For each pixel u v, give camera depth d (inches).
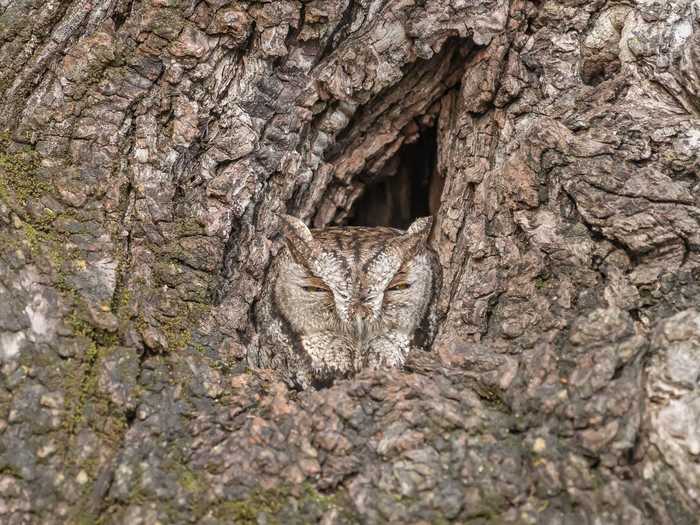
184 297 342.0
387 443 293.1
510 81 391.2
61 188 336.5
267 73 377.4
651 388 291.1
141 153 350.0
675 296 323.3
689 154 343.9
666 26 366.3
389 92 412.8
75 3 354.3
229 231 359.6
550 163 353.4
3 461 285.4
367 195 486.6
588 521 274.1
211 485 285.9
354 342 355.3
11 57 350.0
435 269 391.5
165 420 301.6
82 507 283.1
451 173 414.0
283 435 297.9
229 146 367.2
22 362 299.6
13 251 313.1
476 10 390.0
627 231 333.7
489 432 293.9
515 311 343.9
